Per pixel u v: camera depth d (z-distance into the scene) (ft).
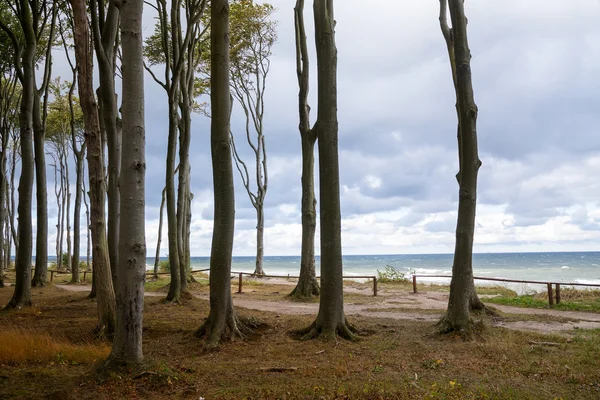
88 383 19.65
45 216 73.77
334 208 31.60
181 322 37.27
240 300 56.44
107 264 34.06
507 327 35.27
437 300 55.67
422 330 33.55
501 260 304.09
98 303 33.53
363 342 29.60
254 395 18.43
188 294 54.49
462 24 34.14
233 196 31.94
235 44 99.60
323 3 33.01
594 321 38.29
